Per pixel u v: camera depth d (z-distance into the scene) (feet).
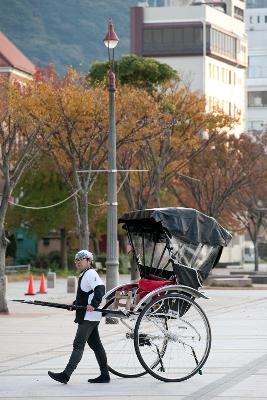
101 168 362.12
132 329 129.59
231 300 321.52
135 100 338.13
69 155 311.88
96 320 123.03
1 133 263.29
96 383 123.24
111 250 224.33
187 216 131.54
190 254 131.95
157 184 369.91
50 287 414.62
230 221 606.96
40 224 589.32
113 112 226.17
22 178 578.25
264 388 117.50
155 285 129.08
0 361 147.95
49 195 581.94
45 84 318.24
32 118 306.76
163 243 135.54
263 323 219.41
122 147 353.72
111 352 143.95
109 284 223.71
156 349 127.03
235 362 142.82
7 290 395.14
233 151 463.42
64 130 314.55
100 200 550.36
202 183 462.60
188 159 393.09
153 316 126.00
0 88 315.99
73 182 355.77
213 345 167.73
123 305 132.67
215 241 132.26
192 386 120.16
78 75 346.54
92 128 310.86
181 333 127.44
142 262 138.51
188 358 127.75
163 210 131.44
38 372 134.72
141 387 119.85
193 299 129.80
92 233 613.52
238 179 467.93
